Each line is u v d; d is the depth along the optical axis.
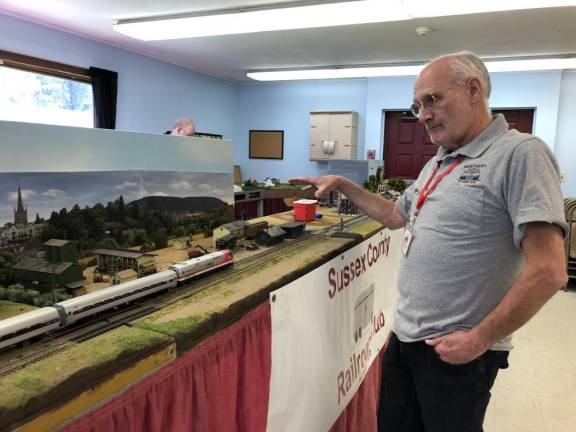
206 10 4.32
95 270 1.07
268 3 4.04
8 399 0.54
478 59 1.24
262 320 1.11
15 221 0.93
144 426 0.79
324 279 1.42
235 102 8.73
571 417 2.34
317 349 1.41
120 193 1.16
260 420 1.13
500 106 6.68
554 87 6.36
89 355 0.67
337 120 7.57
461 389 1.26
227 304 0.94
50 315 0.74
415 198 1.47
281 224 1.75
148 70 6.44
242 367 1.06
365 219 2.16
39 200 0.97
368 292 1.89
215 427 0.97
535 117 6.54
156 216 1.27
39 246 0.97
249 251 1.43
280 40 5.29
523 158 1.07
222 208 1.50
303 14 4.12
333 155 7.65
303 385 1.34
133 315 0.87
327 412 1.53
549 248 1.01
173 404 0.85
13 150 0.92
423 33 4.69
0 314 0.82
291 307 1.22
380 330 2.12
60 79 5.23
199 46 5.75
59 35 5.10
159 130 6.78
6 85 4.67
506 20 4.26
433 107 1.23
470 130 1.24
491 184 1.13
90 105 5.67
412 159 7.61
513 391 2.60
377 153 7.60
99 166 1.11
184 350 0.82
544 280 1.00
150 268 1.07
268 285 1.09
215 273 1.17
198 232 1.42
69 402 0.61
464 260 1.17
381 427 1.55
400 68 6.47
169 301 0.96
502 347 1.27
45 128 0.98
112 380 0.67
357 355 1.80
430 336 1.25
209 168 1.46
